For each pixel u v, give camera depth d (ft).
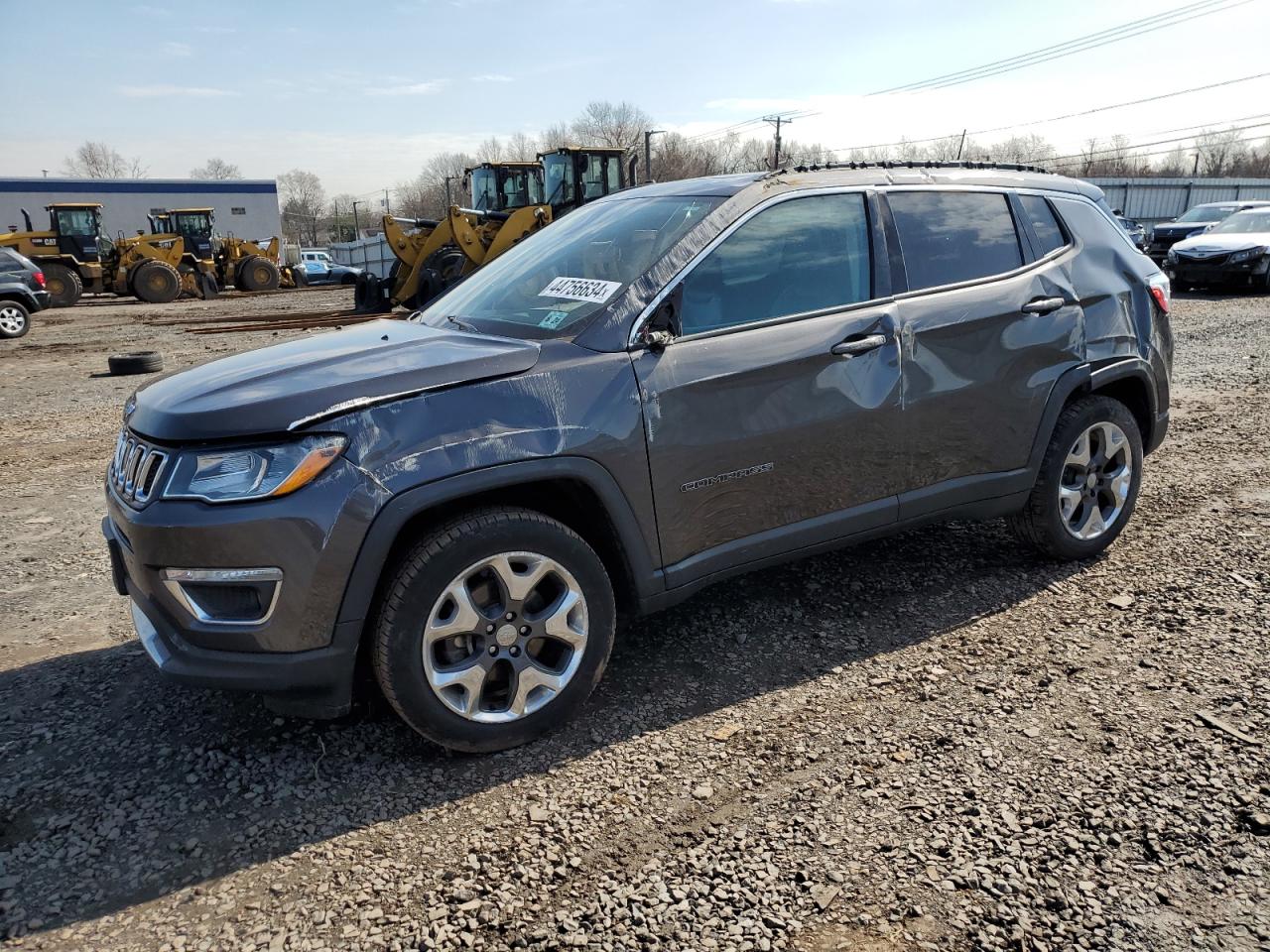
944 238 12.55
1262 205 72.08
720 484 10.61
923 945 7.00
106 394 34.06
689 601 13.44
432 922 7.36
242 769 9.53
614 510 9.88
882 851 8.05
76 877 7.93
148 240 94.32
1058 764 9.20
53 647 12.50
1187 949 6.88
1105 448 14.03
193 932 7.29
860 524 11.85
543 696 9.84
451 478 8.89
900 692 10.71
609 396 9.78
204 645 8.73
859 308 11.55
